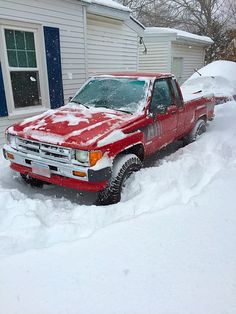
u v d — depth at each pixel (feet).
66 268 7.27
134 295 6.37
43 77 22.03
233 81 39.40
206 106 21.16
